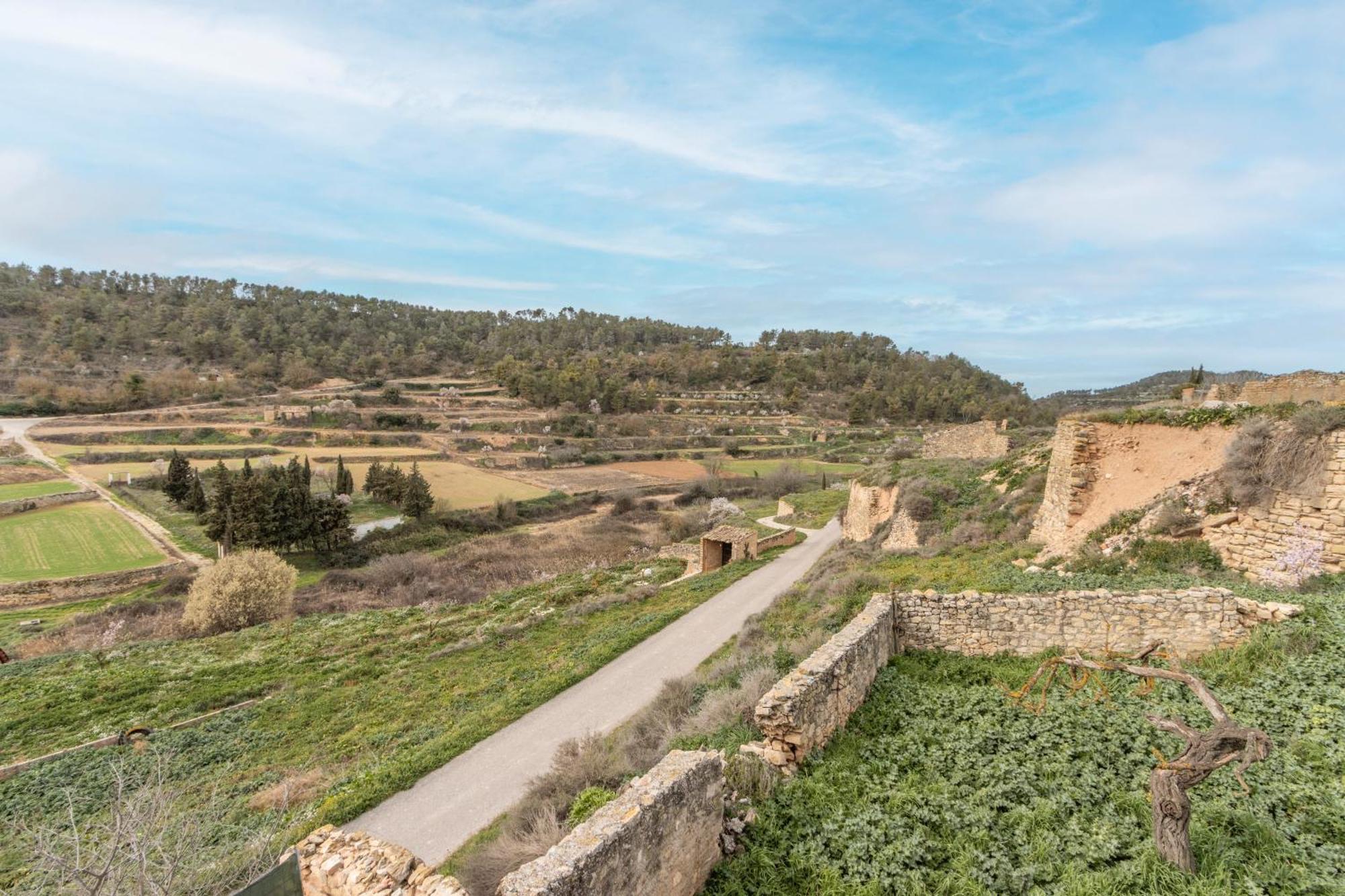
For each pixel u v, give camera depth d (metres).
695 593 28.19
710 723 10.31
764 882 5.88
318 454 90.31
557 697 17.64
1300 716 7.34
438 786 13.50
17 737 19.91
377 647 26.55
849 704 8.94
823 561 28.27
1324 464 10.90
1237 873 5.17
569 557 50.91
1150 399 76.69
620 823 5.12
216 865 7.65
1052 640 10.55
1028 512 19.11
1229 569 11.91
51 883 7.89
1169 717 7.80
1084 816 6.24
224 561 36.03
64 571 45.94
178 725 19.94
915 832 6.21
